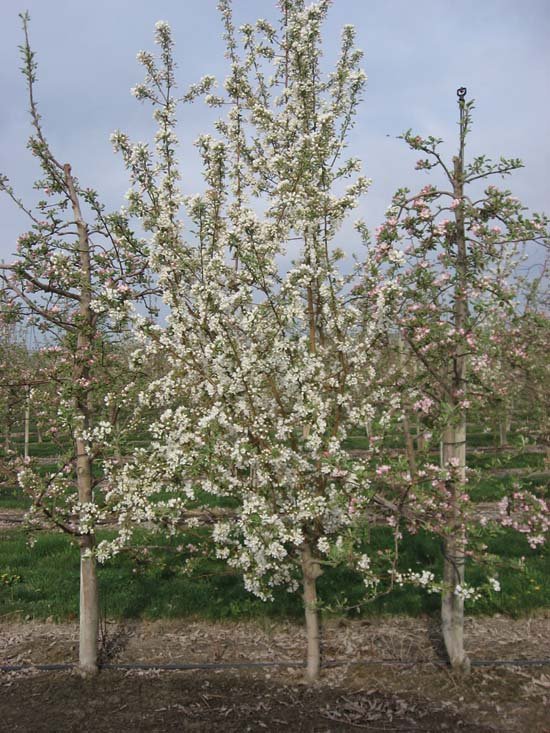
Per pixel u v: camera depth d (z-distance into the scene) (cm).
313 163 441
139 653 471
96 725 375
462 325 405
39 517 447
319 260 439
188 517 439
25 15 441
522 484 430
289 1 584
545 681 415
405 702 395
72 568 635
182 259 435
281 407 400
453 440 418
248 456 375
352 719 377
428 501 377
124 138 500
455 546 404
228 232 402
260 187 558
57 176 457
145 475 389
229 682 427
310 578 423
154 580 579
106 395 425
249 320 375
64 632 512
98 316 448
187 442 376
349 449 845
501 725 367
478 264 409
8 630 516
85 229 449
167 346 407
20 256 429
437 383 427
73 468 459
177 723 376
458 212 408
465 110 412
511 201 388
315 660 427
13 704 402
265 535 367
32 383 454
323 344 455
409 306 407
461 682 416
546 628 495
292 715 384
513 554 629
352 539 379
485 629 496
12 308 439
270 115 538
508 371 513
